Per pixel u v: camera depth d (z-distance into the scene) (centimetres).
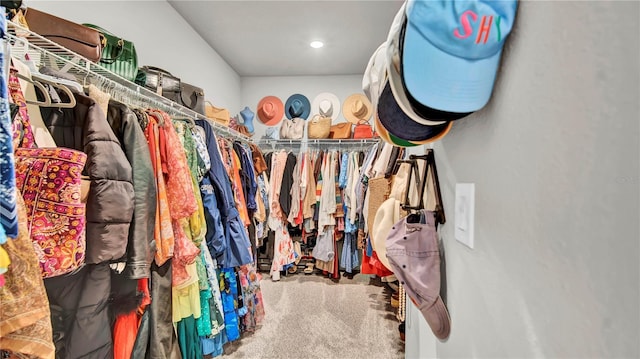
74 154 73
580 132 32
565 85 34
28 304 58
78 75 121
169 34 229
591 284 30
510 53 44
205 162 147
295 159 319
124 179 90
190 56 259
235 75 361
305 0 223
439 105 45
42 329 61
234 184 198
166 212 117
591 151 30
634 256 26
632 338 26
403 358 176
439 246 73
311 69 358
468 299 58
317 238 323
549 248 36
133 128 104
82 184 83
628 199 27
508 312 45
